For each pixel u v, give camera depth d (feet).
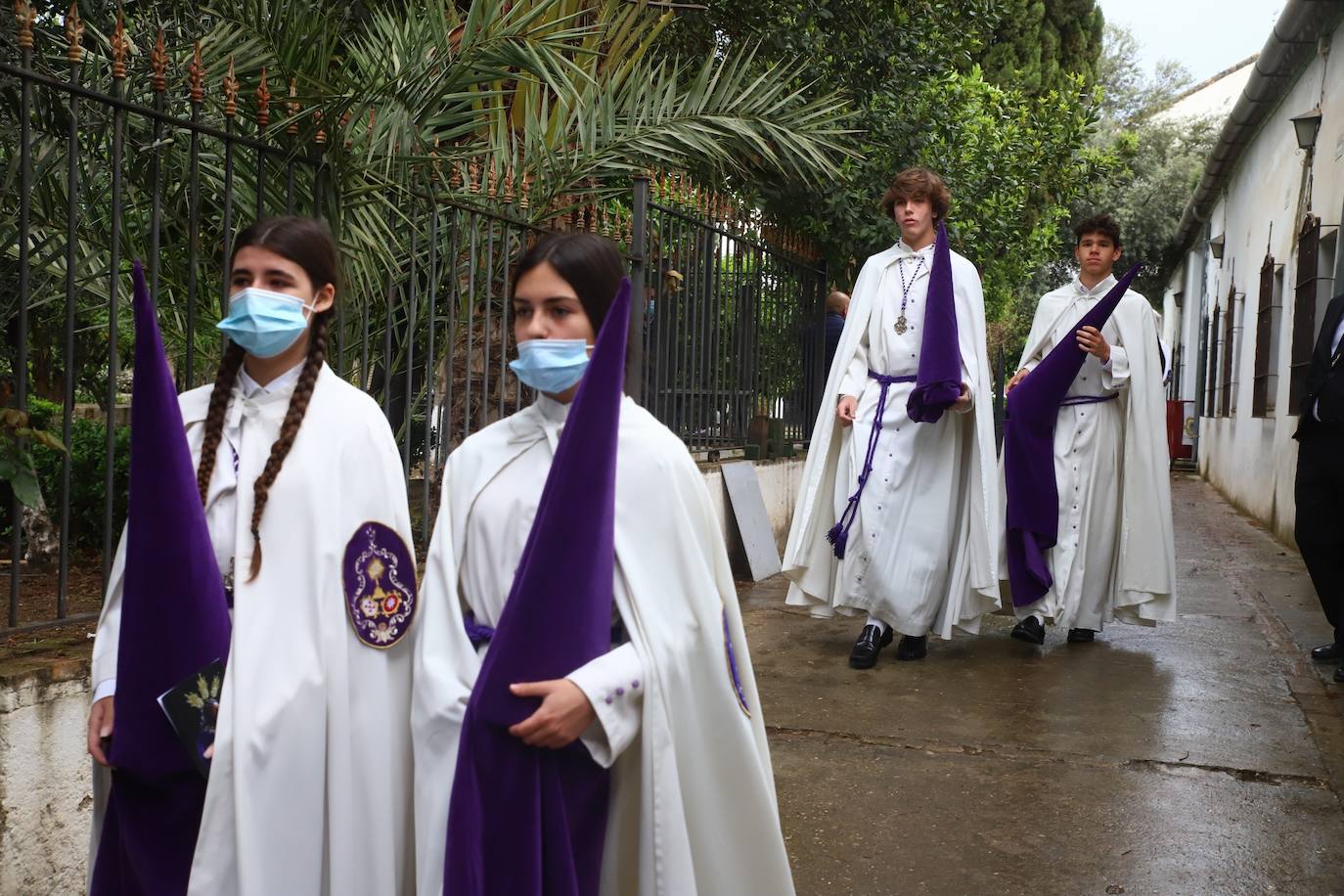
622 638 6.52
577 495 5.91
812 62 31.27
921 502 18.44
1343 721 15.24
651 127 21.83
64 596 9.94
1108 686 17.03
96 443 17.57
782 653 19.04
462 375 20.53
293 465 7.05
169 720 6.43
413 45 18.28
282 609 6.88
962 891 10.33
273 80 15.61
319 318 7.48
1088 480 19.63
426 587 6.82
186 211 15.17
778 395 29.89
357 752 6.97
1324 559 18.19
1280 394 36.88
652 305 22.65
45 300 14.28
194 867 6.48
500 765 6.01
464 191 17.11
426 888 6.30
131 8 17.87
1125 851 11.14
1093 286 20.68
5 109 13.33
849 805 12.32
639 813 6.46
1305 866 10.81
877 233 31.35
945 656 18.97
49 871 8.77
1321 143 33.12
